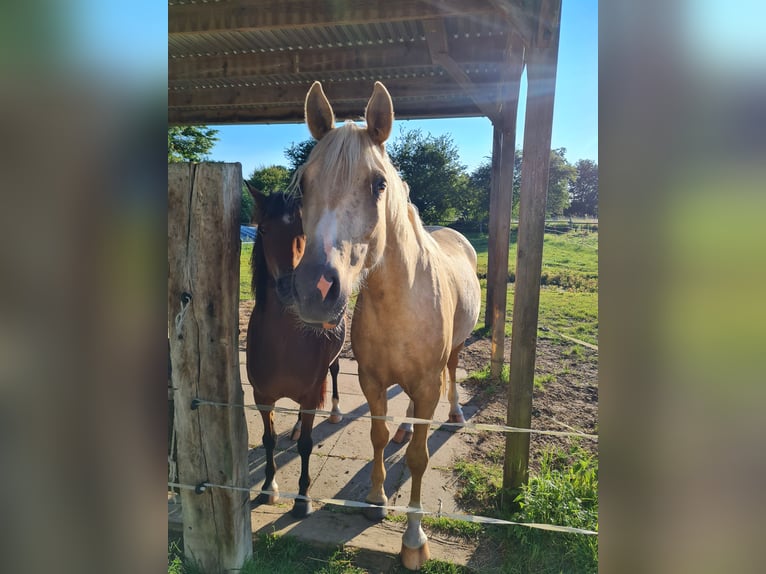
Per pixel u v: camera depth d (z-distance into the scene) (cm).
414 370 219
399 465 297
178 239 184
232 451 197
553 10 216
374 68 429
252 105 539
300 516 246
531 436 327
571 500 235
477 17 352
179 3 327
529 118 229
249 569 207
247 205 924
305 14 312
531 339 241
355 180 159
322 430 345
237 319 195
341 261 154
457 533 236
